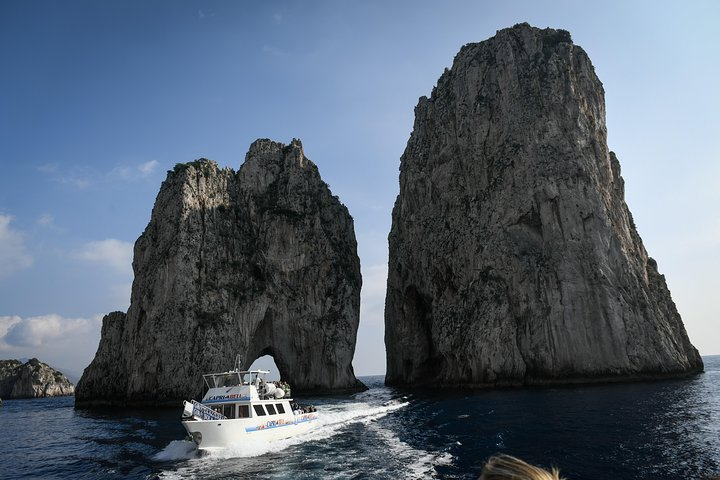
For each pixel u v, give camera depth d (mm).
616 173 86438
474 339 72000
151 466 27125
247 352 81438
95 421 52719
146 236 84125
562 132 78625
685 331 79938
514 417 37281
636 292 71688
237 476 23844
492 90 85938
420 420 39312
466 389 70188
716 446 24422
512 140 80375
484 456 25172
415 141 99938
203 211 85000
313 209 95812
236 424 29625
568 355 67562
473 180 83250
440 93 96312
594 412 37219
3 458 32812
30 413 70000
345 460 26125
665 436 27234
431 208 90750
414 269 92062
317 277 90625
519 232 76188
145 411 61906
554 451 25172
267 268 87812
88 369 78938
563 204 74062
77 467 28594
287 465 25562
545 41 87750
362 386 91188
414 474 22672
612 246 73188
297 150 100250
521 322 71375
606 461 22828
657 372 65938
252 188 95125
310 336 87250
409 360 95062
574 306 69250
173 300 74875
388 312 106000
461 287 79125
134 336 75000
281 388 38188
